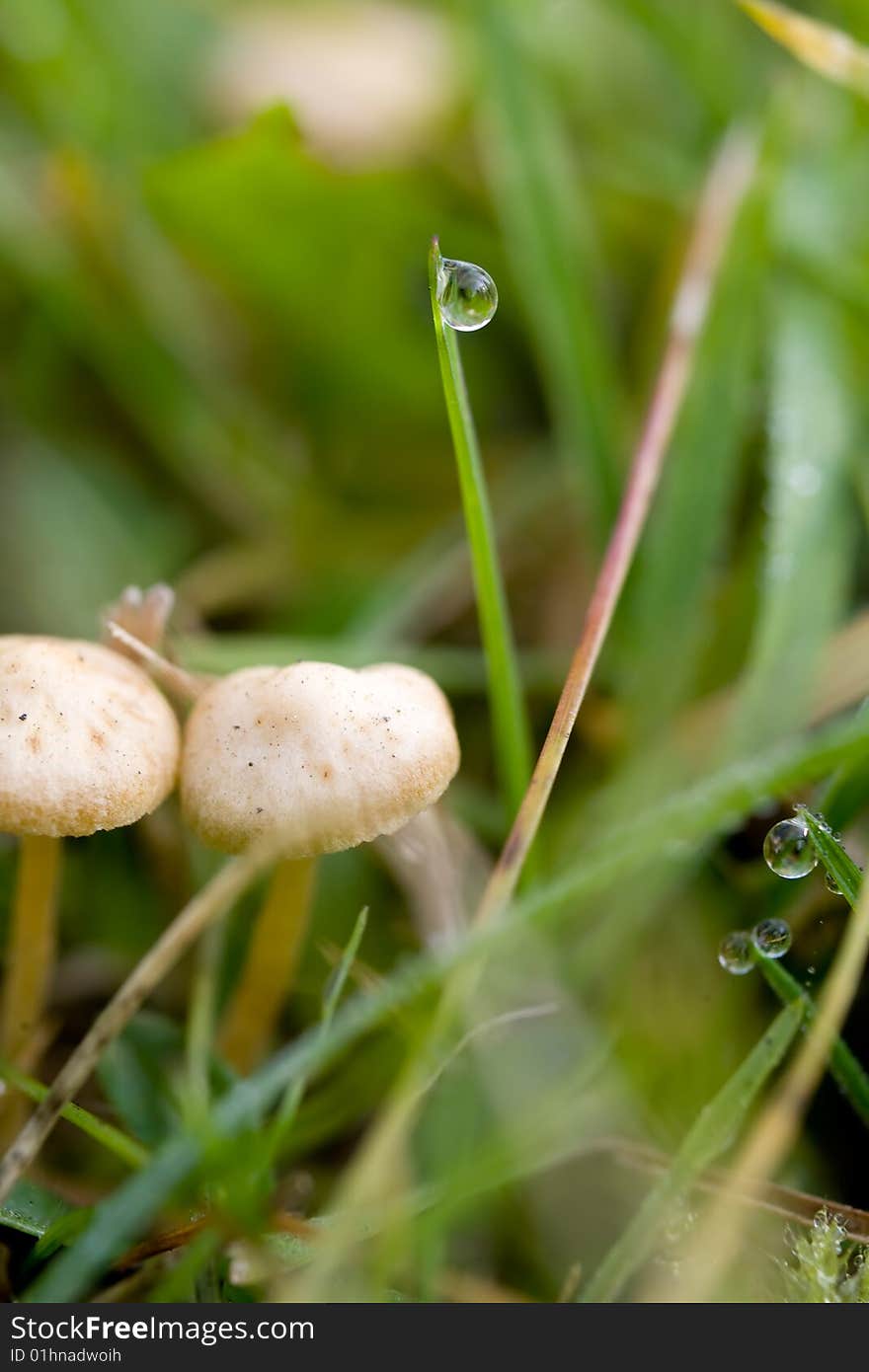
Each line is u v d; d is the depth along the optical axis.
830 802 0.17
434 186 0.22
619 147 0.22
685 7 0.22
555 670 0.19
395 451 0.22
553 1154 0.16
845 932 0.16
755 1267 0.15
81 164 0.22
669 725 0.18
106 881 0.18
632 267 0.22
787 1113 0.15
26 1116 0.17
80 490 0.21
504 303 0.22
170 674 0.16
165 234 0.22
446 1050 0.16
